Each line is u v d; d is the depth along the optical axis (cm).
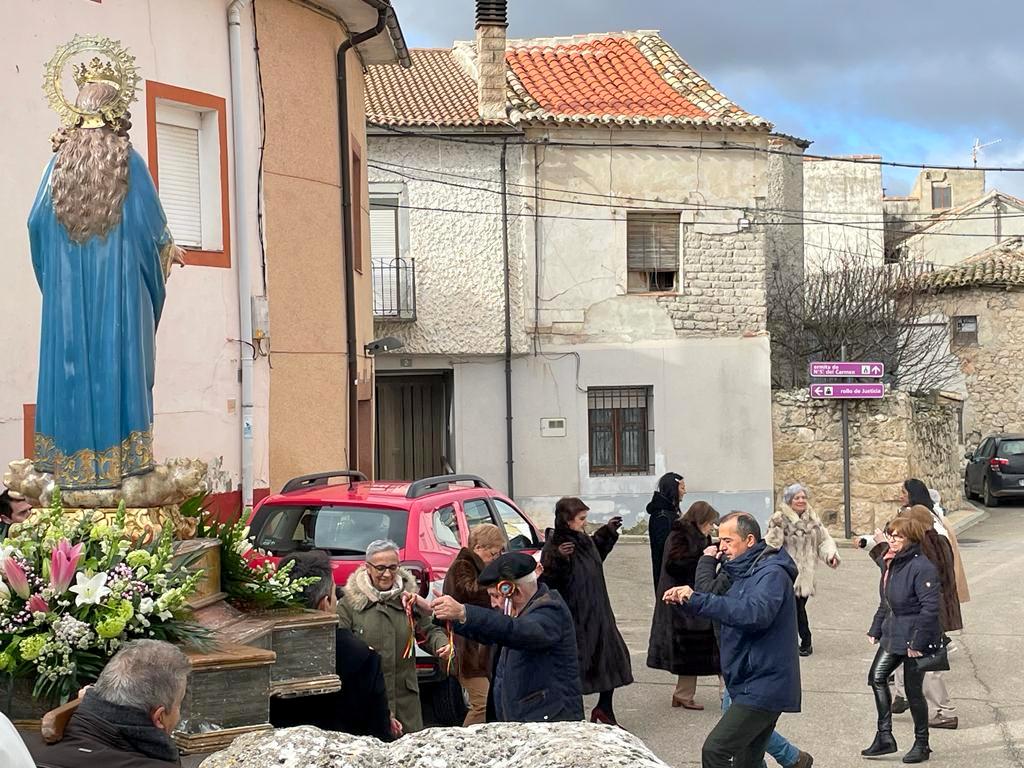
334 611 620
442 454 2503
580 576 869
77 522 526
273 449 1360
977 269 3631
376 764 296
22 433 1087
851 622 1441
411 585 705
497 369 2372
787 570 684
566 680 599
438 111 2356
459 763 291
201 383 1262
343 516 937
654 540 1137
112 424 588
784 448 2447
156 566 496
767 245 3312
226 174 1295
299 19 1416
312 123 1436
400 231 2323
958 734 942
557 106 2408
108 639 471
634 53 2680
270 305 1359
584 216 2377
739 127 2375
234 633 529
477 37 2372
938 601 866
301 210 1412
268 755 298
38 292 1105
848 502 2384
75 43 606
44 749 374
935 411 2833
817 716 998
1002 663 1209
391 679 681
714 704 1030
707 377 2425
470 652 785
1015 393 3606
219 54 1290
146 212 603
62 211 592
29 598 468
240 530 583
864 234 4378
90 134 596
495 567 602
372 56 1683
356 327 1558
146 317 607
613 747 284
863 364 2373
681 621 993
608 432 2417
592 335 2391
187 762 468
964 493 3372
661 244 2427
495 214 2342
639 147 2384
